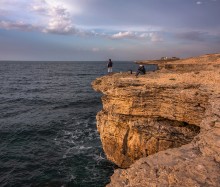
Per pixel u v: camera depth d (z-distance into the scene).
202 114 17.78
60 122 39.75
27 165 24.64
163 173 9.39
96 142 30.94
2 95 65.75
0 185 21.12
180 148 11.55
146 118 21.14
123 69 151.75
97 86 26.19
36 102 57.19
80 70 186.62
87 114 45.41
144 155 21.19
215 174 8.89
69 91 74.94
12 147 29.19
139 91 21.12
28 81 104.44
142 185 9.00
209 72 24.39
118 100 22.69
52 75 137.75
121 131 22.78
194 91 18.48
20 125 37.56
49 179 22.11
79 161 25.58
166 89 20.08
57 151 28.09
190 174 9.02
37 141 31.28
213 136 11.61
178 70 33.81
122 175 10.17
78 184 21.38
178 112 19.27
